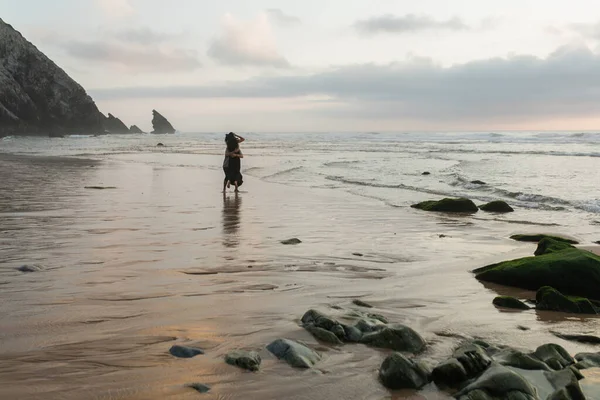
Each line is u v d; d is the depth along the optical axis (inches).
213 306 209.5
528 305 225.1
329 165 1112.2
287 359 155.2
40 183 739.4
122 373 144.0
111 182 775.7
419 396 136.7
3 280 243.6
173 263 286.5
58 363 150.5
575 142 2122.3
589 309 217.8
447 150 1638.8
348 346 169.5
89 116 4079.7
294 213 499.2
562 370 144.3
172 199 591.8
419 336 173.5
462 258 315.6
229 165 641.6
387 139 3051.2
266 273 267.7
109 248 324.5
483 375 138.7
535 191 659.4
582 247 346.0
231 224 429.1
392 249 339.9
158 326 183.9
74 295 220.8
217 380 141.3
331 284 249.6
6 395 129.5
